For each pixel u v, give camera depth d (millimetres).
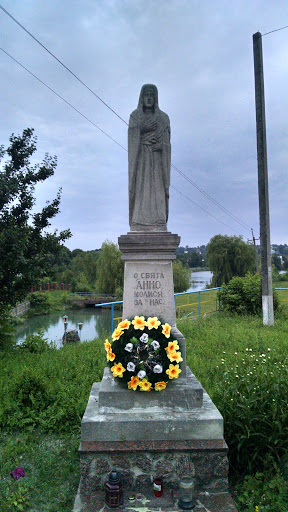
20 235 9336
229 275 38125
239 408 4387
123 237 4988
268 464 4141
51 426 5344
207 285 40875
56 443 5008
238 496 3852
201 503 3740
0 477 4246
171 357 4441
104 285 42312
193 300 20109
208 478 3986
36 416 5551
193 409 4355
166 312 5012
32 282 9883
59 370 7164
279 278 43125
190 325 12195
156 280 5051
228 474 4270
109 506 3676
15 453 4715
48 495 3947
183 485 3652
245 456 4242
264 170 13234
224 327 11914
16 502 3766
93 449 3947
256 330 11203
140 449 3951
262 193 13133
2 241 9031
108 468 3961
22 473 4160
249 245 38906
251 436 4238
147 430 4055
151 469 3977
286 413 4273
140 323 4613
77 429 5355
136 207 5410
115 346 4523
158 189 5406
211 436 4070
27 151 10352
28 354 8953
